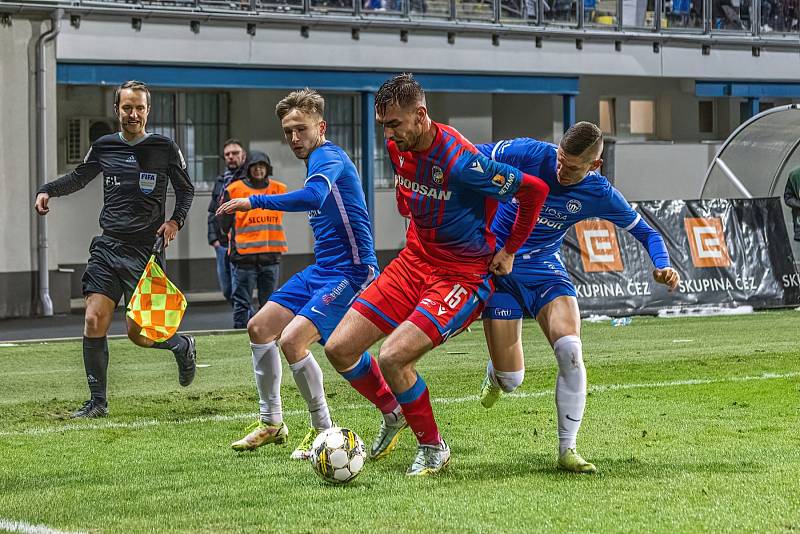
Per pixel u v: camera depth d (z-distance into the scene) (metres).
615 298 37.09
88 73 44.50
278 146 50.22
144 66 45.53
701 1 57.62
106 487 15.07
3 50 40.53
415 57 50.62
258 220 34.31
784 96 60.88
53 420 20.45
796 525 12.86
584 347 30.22
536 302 16.00
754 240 39.34
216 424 19.86
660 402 21.58
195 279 48.62
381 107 14.25
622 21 55.47
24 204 40.69
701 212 38.75
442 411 20.72
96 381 20.86
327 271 16.92
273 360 17.16
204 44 46.44
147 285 20.50
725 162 46.56
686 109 62.31
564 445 15.59
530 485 14.75
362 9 49.25
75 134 47.66
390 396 16.09
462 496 14.20
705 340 31.55
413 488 14.62
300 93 16.31
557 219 15.80
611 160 57.09
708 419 19.75
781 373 25.45
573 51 54.31
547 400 21.92
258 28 47.41
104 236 20.72
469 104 54.25
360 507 13.71
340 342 15.18
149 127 48.41
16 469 16.31
